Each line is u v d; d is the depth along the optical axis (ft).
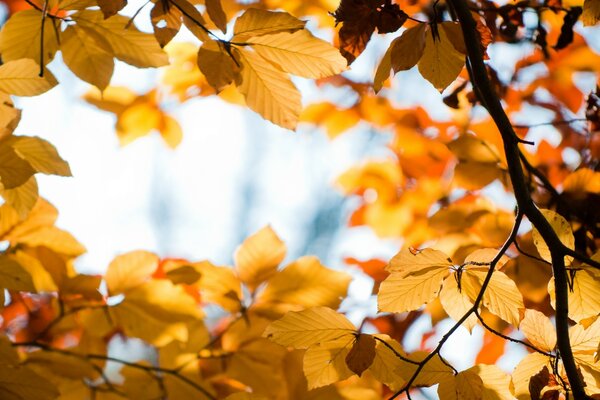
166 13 4.11
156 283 4.99
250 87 4.23
